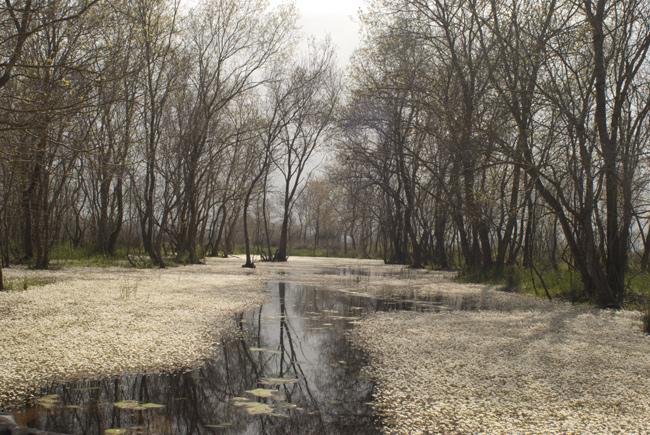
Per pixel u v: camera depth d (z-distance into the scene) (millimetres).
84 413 6852
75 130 17703
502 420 6629
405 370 8922
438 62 29297
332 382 8508
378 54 28797
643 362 9570
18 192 27766
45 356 8906
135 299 15836
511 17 19406
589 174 17547
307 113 45594
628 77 17594
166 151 38031
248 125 48031
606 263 18094
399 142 30656
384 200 54781
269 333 12352
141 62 21109
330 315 15234
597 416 6750
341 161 45469
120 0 18250
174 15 30062
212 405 7363
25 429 5723
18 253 30766
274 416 6996
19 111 10391
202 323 12727
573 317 14789
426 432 6344
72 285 18766
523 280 23438
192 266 36312
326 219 84625
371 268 42469
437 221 40906
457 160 24984
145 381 8227
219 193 58375
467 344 10891
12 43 13289
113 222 47625
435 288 23859
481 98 23125
